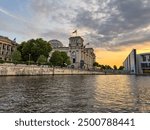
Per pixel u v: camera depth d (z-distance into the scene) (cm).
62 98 2436
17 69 8350
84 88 3688
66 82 5200
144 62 17025
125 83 5312
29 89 3341
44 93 2891
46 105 1995
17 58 9706
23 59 11350
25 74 8819
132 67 18425
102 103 2117
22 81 5062
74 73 13525
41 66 9950
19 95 2636
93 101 2233
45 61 10612
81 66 19300
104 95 2744
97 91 3222
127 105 2019
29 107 1902
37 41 11494
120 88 3797
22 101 2203
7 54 13512
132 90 3431
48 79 6384
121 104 2069
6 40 13338
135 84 4925
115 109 1838
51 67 10806
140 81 6362
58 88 3609
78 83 4953
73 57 19450
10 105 1981
